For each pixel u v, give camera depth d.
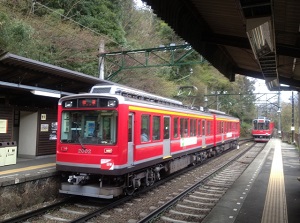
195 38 7.34
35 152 12.68
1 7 17.91
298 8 5.39
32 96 12.38
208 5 6.07
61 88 13.15
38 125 12.81
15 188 8.36
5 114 11.52
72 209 8.62
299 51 7.18
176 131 13.36
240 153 24.52
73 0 26.19
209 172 15.34
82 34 23.47
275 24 6.30
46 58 20.20
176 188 11.66
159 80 31.80
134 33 34.25
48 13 23.28
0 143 10.63
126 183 9.51
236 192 10.05
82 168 9.11
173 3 5.84
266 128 41.84
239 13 6.11
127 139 9.07
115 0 32.72
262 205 8.34
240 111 58.00
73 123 9.48
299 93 16.73
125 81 27.48
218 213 7.55
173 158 12.96
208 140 19.12
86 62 24.00
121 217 7.98
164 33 39.28
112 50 25.94
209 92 46.38
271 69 8.15
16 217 7.32
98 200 9.66
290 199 9.09
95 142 9.05
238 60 10.62
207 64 50.50
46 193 9.42
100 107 9.09
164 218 7.83
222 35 7.79
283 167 16.36
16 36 17.42
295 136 34.47
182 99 37.09
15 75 10.86
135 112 9.56
